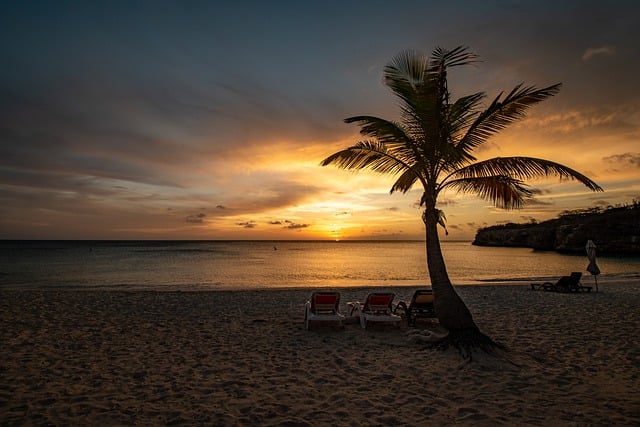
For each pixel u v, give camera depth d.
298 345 6.96
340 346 6.88
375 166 7.57
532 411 4.12
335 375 5.33
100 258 48.00
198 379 5.13
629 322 8.95
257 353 6.43
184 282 22.50
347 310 11.06
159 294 13.62
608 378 5.16
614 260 45.22
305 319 8.66
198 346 6.85
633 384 4.94
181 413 4.04
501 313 10.24
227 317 9.59
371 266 38.34
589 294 14.23
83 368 5.54
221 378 5.19
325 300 8.46
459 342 6.25
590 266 14.82
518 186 6.44
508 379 5.11
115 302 11.72
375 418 3.96
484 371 5.42
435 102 6.31
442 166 6.98
